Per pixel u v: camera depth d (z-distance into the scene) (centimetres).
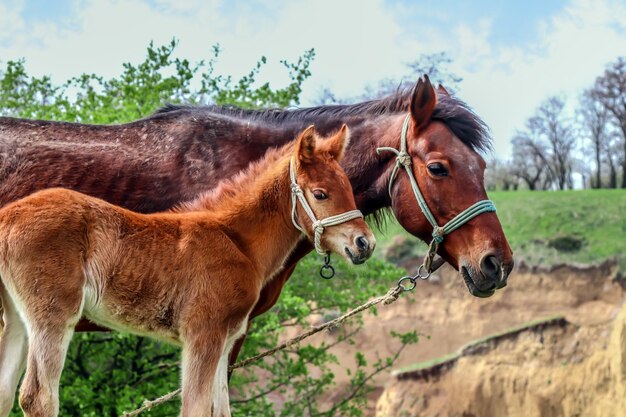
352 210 533
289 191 535
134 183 587
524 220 3297
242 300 505
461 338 2784
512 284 2894
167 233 491
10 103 1197
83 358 1145
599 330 2538
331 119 624
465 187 572
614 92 5588
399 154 590
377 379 2686
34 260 458
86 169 584
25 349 483
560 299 2842
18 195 575
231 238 518
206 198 533
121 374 1095
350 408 1327
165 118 616
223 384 530
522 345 2567
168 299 486
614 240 3031
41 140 591
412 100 582
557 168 5653
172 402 1097
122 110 1115
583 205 3350
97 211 476
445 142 582
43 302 455
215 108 632
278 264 541
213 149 602
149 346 1122
